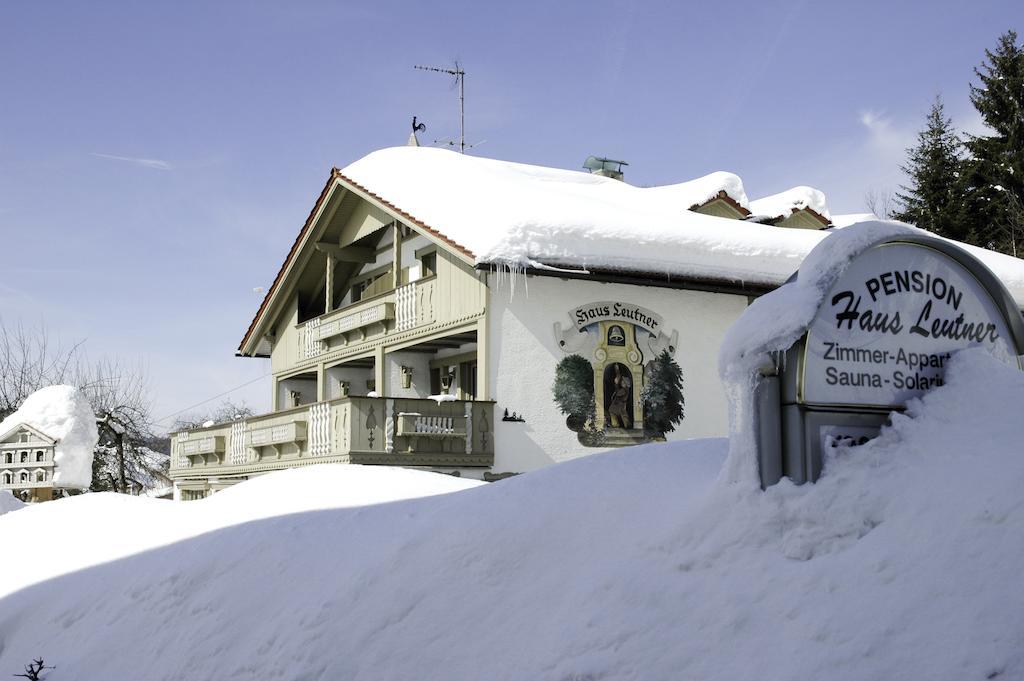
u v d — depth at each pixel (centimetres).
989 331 588
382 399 1778
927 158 4447
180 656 704
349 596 647
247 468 2378
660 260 1797
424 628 576
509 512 655
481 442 1720
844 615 427
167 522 1003
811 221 2703
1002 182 4272
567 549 588
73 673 760
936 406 532
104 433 3781
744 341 537
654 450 711
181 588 800
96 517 1090
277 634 655
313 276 2572
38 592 923
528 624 532
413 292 1998
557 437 1752
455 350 2116
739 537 507
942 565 429
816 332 527
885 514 477
